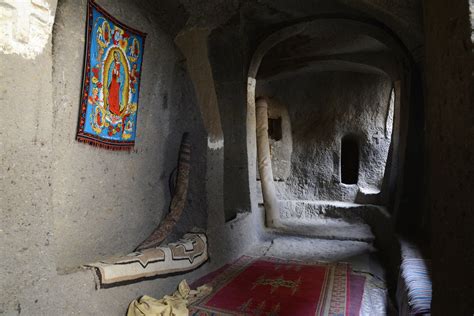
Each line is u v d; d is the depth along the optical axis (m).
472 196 1.58
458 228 1.73
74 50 2.78
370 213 7.34
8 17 1.99
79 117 2.84
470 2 1.63
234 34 5.57
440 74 2.02
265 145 7.72
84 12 2.84
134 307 2.90
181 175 4.13
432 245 2.18
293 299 3.60
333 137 8.54
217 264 4.57
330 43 6.66
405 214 5.03
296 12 5.42
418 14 3.80
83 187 2.97
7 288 2.00
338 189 8.48
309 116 8.74
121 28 3.23
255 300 3.55
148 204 3.88
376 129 8.23
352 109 8.40
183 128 4.37
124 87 3.31
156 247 3.56
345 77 8.44
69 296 2.39
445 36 1.93
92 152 3.06
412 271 3.23
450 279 1.81
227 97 6.07
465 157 1.66
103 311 2.67
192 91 4.38
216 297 3.61
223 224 4.82
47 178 2.27
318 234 6.66
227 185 6.13
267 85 8.79
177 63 4.29
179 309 3.10
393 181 6.38
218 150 4.71
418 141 5.03
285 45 6.88
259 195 8.05
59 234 2.74
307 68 8.02
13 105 2.05
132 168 3.61
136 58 3.46
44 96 2.25
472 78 1.59
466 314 1.57
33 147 2.17
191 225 4.39
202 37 4.69
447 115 1.91
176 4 4.02
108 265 2.79
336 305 3.46
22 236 2.09
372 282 4.21
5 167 2.00
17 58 2.07
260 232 6.68
